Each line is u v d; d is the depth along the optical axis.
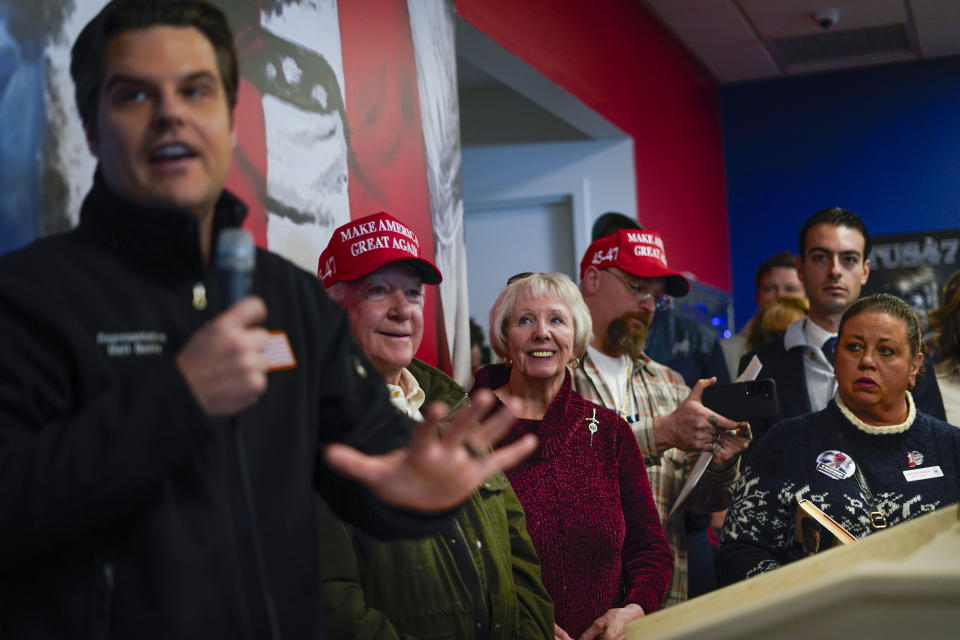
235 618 1.05
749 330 4.54
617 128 5.63
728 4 6.16
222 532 1.05
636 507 2.50
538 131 6.07
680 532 2.88
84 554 1.01
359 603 1.67
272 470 1.12
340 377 1.25
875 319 2.36
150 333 1.06
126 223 1.07
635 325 3.10
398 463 1.03
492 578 1.94
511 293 2.54
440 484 1.03
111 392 0.94
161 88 1.07
